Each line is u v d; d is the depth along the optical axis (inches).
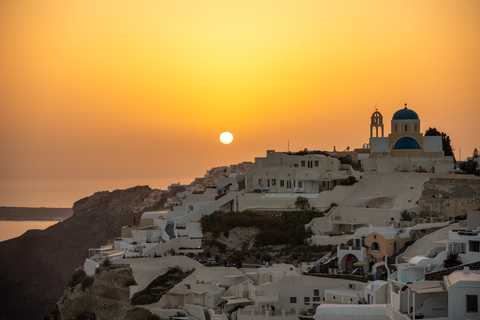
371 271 4210.1
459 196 4881.9
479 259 3166.8
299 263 4628.4
